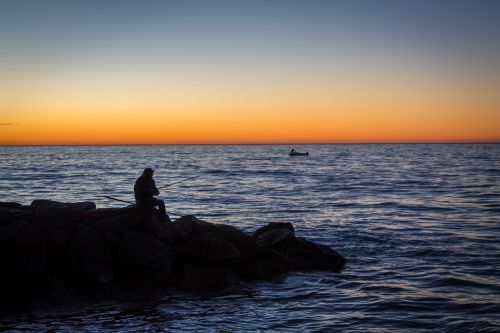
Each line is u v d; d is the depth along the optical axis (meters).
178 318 11.45
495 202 35.34
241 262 15.44
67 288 12.76
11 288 12.40
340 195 41.09
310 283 14.53
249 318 11.47
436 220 27.02
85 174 69.50
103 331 10.61
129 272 13.62
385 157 143.62
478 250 19.00
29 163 109.25
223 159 134.88
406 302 12.62
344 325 10.97
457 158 130.75
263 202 36.06
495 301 12.64
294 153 160.50
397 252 18.78
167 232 14.56
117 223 14.07
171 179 61.12
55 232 13.39
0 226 12.87
